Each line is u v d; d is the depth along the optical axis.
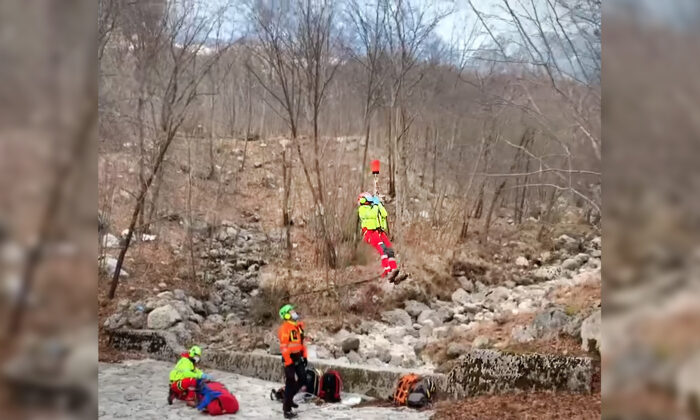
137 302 9.80
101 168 10.45
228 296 10.34
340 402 6.96
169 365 8.24
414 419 6.08
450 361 7.65
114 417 6.00
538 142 10.84
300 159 11.73
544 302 8.80
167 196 11.90
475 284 10.84
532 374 6.31
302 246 11.55
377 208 8.93
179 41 11.32
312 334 8.93
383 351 8.37
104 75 10.55
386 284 10.36
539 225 11.93
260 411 6.44
